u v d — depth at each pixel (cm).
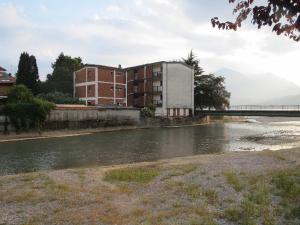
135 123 6688
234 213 1106
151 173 1859
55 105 5269
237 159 2250
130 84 8956
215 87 9438
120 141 4347
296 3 430
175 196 1376
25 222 1095
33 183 1661
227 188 1454
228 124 8594
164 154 3256
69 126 5462
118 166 2258
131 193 1465
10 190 1516
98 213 1177
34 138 4703
